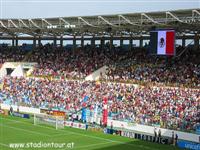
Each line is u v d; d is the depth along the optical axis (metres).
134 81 70.19
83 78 77.88
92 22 71.44
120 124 57.78
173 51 65.25
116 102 63.28
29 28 82.00
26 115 67.12
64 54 90.19
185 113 54.38
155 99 61.00
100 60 82.00
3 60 94.94
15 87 81.19
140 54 79.75
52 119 59.88
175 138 48.06
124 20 66.75
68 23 74.75
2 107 76.25
